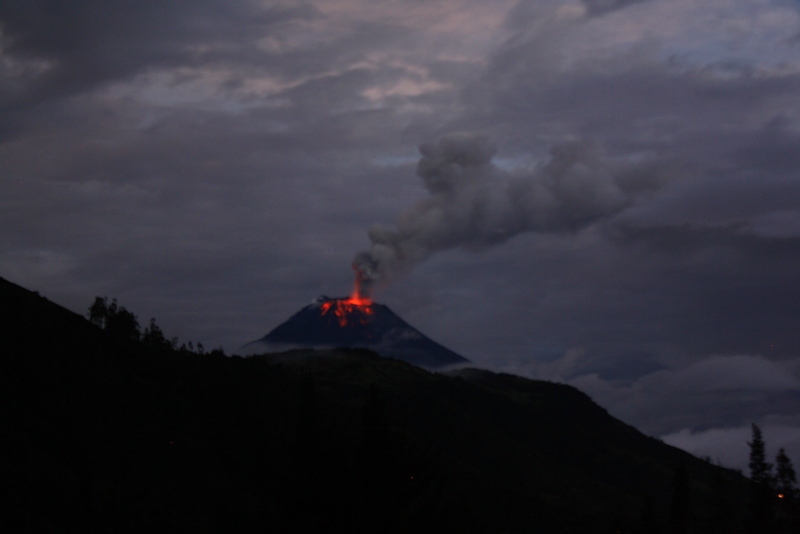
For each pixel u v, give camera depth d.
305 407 33.81
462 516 37.25
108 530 40.59
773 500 61.84
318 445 32.47
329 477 31.30
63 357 61.53
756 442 63.16
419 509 32.47
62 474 43.47
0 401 49.34
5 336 59.12
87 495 42.69
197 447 59.66
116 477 47.69
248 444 63.53
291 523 31.09
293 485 31.94
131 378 66.88
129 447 53.28
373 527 30.11
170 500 48.16
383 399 32.44
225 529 38.16
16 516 36.91
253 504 50.22
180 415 64.44
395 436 32.62
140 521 43.09
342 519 30.14
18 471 41.31
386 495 30.58
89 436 50.78
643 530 66.19
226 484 54.41
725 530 66.94
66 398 54.72
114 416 56.97
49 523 38.06
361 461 31.06
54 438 47.81
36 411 51.03
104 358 68.19
